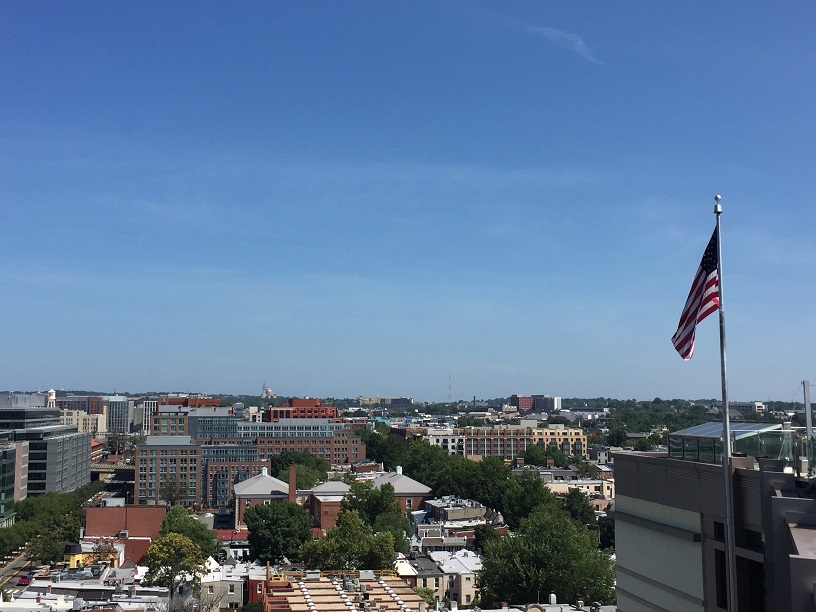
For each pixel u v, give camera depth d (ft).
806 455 113.39
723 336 124.57
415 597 296.71
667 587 131.64
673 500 129.80
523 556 435.12
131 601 413.39
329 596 284.82
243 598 511.81
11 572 599.57
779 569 95.45
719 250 129.80
